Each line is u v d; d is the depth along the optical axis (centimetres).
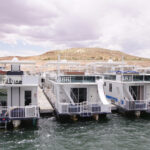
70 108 1791
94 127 1672
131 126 1719
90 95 2045
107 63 2973
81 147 1275
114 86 2403
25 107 1561
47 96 2956
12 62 1853
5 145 1275
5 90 1727
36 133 1500
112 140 1398
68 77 1945
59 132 1534
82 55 16538
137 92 2278
